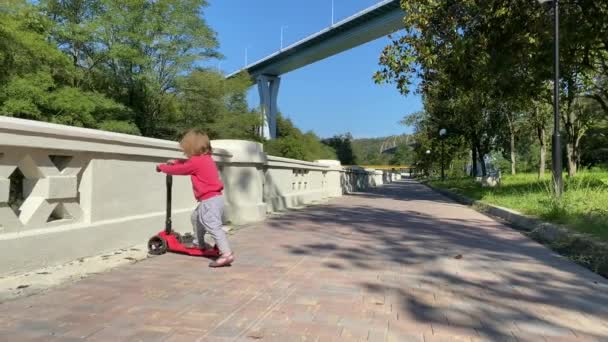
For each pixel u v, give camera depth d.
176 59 37.84
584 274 5.80
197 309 4.07
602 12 15.24
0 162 4.82
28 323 3.63
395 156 143.50
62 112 27.91
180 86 40.72
